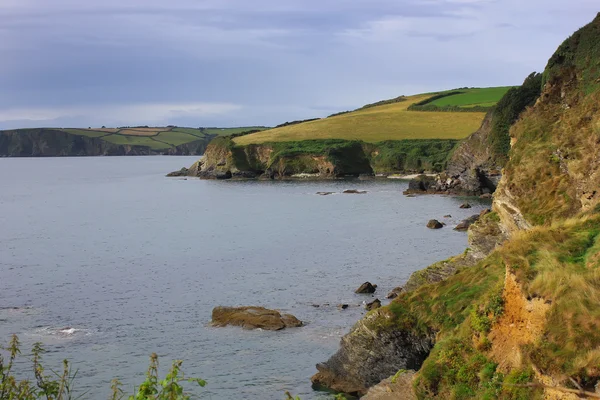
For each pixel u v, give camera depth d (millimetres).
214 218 99250
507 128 119125
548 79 55469
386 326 31359
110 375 35438
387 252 66812
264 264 62656
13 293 52906
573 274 21125
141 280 57125
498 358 22125
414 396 25438
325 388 33062
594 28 56219
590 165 41531
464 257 44031
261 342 40125
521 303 21812
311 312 46031
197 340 40875
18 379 34250
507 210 45344
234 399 32156
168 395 12461
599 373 17562
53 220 101188
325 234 79875
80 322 44875
